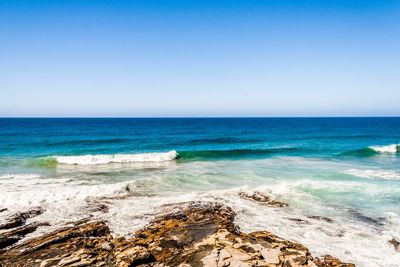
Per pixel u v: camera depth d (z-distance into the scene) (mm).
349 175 20125
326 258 8594
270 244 8945
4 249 8797
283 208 13164
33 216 11445
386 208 13336
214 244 8750
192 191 15836
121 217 11539
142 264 7875
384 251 9367
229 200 13961
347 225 11391
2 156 27016
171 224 10414
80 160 24781
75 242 9102
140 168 22594
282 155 30078
